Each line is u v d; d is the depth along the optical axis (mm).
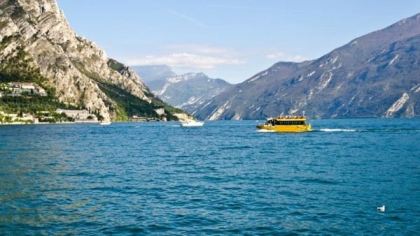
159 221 49469
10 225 47625
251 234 44938
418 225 47125
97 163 106000
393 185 70812
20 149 143125
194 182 76125
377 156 120625
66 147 156250
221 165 102750
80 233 45000
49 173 86688
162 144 179125
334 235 44312
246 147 160875
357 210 53688
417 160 108812
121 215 52000
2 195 63250
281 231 45750
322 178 79750
